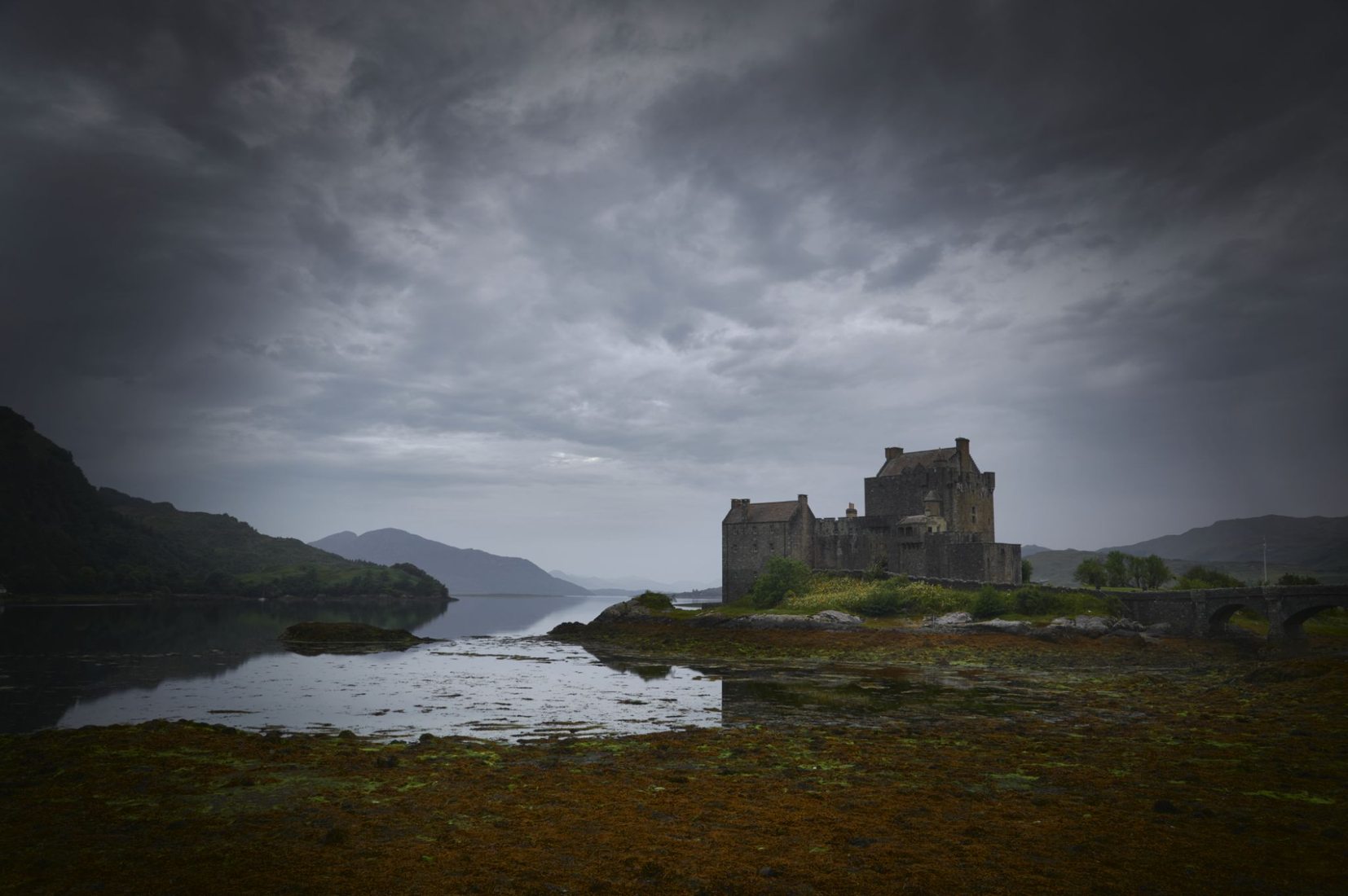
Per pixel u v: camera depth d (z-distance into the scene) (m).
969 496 122.88
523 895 16.34
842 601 102.31
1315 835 19.89
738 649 91.19
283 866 17.89
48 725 41.59
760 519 131.00
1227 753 29.83
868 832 20.59
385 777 26.62
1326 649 78.56
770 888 16.70
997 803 23.42
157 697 52.16
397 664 78.06
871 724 41.09
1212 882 16.73
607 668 75.19
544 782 26.30
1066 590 97.25
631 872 17.67
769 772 28.11
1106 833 20.23
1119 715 42.53
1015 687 58.97
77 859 18.34
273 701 50.47
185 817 21.70
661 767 29.09
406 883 16.94
